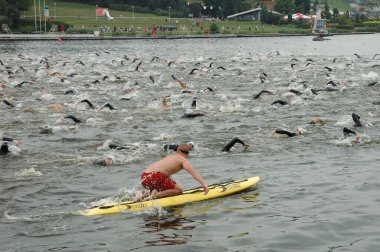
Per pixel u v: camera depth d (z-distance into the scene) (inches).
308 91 1685.5
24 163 888.9
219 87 1971.0
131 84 2053.4
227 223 606.2
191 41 6363.2
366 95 1669.5
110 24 7834.6
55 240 565.6
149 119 1305.4
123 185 756.6
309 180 762.8
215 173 815.1
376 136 1051.3
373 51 4421.8
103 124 1242.6
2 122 1279.5
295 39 7037.4
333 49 4793.3
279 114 1350.9
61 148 1002.7
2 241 564.1
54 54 4033.0
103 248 543.5
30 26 7032.5
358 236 561.0
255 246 542.9
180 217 627.2
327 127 1151.0
